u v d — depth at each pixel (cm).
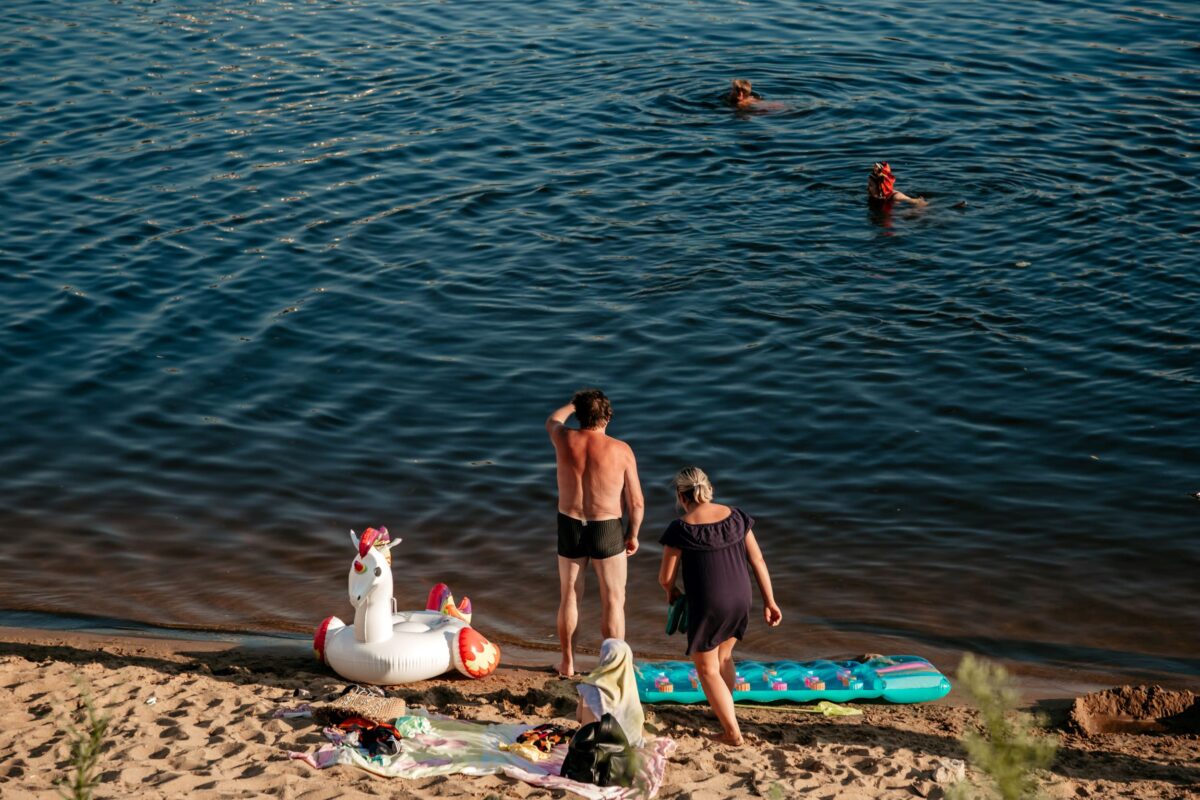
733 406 1212
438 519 1055
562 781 612
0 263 1523
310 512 1068
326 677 799
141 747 643
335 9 2688
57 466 1130
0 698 724
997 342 1308
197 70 2278
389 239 1594
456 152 1870
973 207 1634
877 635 897
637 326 1366
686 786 632
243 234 1609
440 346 1336
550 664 848
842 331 1343
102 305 1428
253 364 1308
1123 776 685
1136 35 2312
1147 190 1658
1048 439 1147
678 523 683
